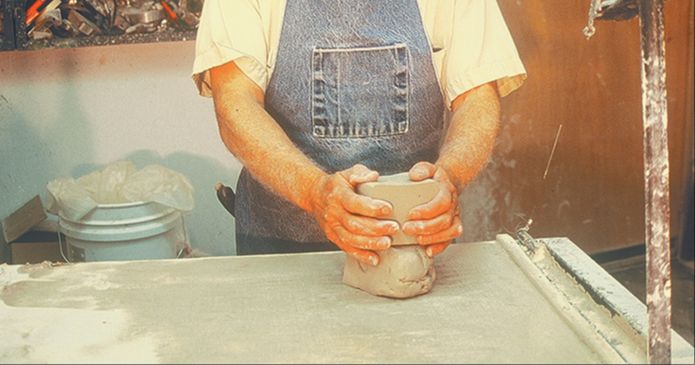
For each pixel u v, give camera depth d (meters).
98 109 3.53
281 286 1.66
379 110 2.04
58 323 1.51
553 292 1.58
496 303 1.56
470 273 1.71
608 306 1.54
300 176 1.72
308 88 2.03
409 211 1.58
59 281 1.69
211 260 1.80
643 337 1.41
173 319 1.52
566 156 3.75
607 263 3.92
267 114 1.90
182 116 3.58
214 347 1.41
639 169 3.90
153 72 3.52
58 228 3.21
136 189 3.09
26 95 3.48
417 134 2.08
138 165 3.61
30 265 1.78
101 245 3.03
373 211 1.55
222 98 1.93
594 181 3.84
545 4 3.55
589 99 3.71
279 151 1.78
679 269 4.07
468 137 1.85
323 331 1.46
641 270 3.88
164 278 1.70
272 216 2.17
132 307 1.57
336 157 2.07
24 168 3.55
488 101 1.95
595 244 3.91
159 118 3.57
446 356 1.36
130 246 3.04
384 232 1.56
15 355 1.39
